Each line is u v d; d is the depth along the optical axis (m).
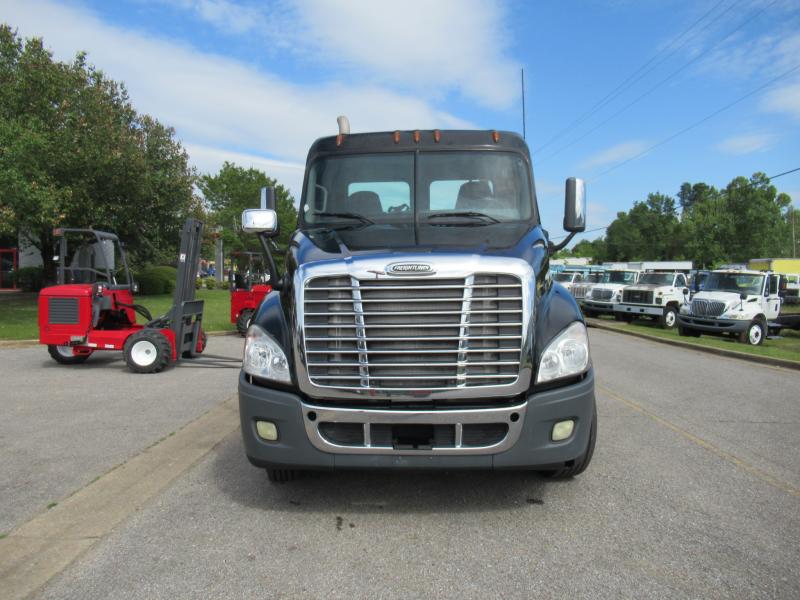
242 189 48.94
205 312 22.98
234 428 6.09
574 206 5.07
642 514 4.01
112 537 3.61
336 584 3.08
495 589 3.03
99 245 10.78
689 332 19.64
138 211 28.64
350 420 3.66
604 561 3.33
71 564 3.27
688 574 3.18
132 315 11.09
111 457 5.14
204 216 33.12
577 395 3.75
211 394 7.97
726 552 3.45
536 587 3.05
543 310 3.88
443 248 3.96
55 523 3.79
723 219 74.31
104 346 10.10
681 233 82.25
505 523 3.85
